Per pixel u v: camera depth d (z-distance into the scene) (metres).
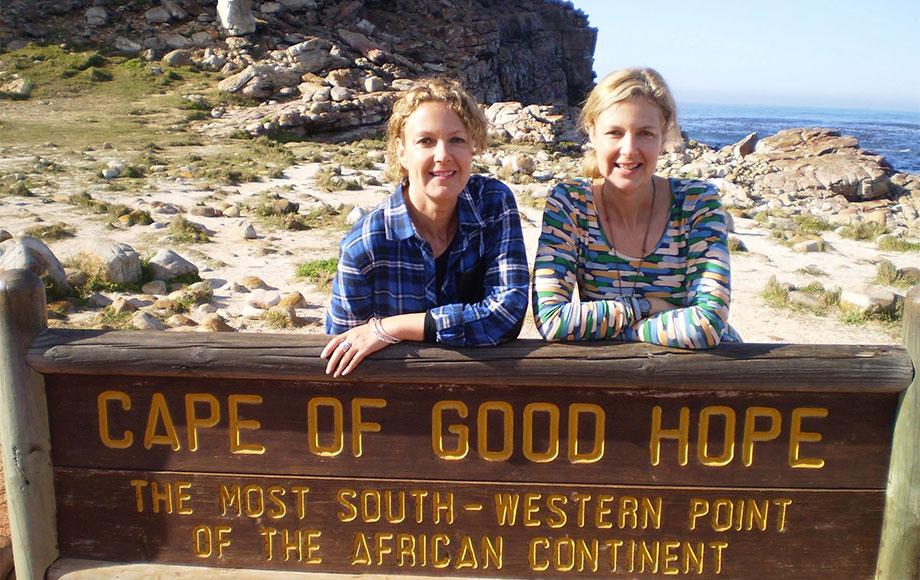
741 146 34.62
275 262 10.99
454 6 53.62
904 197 26.55
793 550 2.84
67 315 8.23
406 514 2.88
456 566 2.91
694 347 2.69
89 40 37.50
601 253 3.00
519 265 2.88
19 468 2.87
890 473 2.75
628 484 2.81
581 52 73.50
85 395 2.86
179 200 15.45
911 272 11.12
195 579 2.91
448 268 2.96
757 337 8.52
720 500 2.81
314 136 30.09
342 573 2.94
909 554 2.74
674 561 2.87
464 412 2.79
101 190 16.14
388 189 17.98
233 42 37.44
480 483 2.84
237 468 2.88
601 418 2.77
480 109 2.86
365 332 2.73
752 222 15.75
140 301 8.78
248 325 8.30
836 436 2.75
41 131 24.97
